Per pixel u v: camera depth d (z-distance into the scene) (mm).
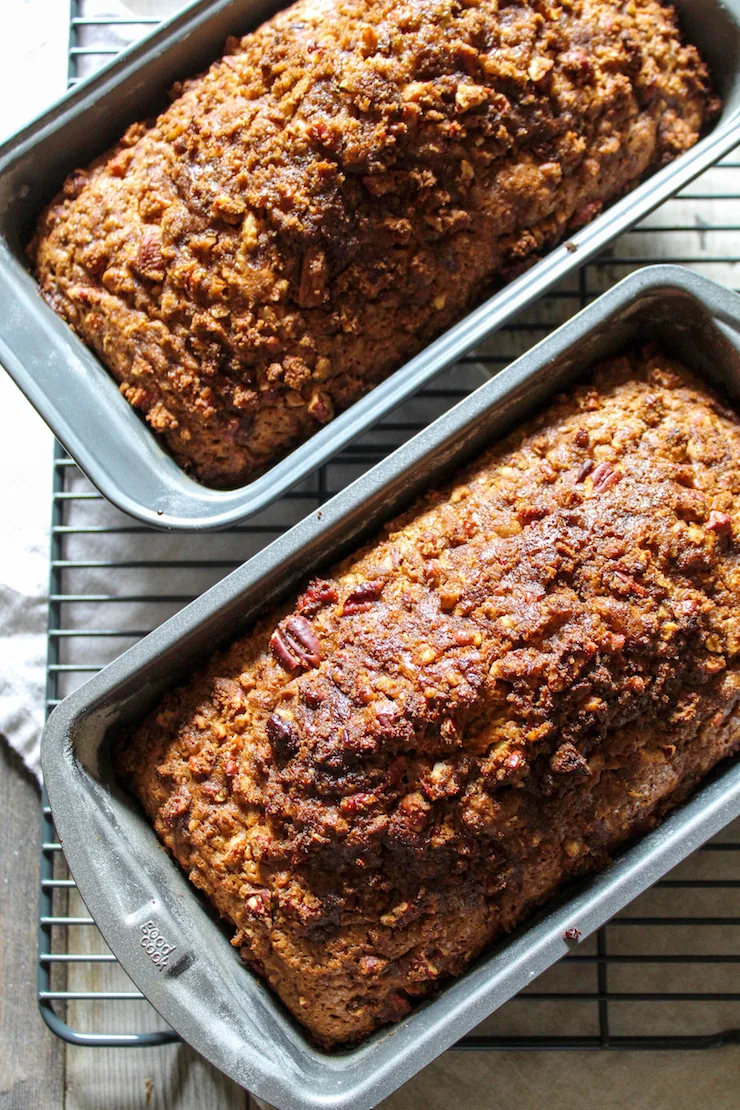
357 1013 424
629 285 438
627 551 426
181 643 427
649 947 484
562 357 441
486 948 432
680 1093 479
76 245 471
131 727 447
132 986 493
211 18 469
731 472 439
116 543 515
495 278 478
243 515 442
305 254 453
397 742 412
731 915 485
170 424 464
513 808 417
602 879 428
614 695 419
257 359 458
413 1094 480
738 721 433
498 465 450
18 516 518
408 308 468
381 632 425
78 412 459
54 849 488
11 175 469
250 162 456
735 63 480
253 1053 410
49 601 503
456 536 436
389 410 448
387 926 418
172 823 433
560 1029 481
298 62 458
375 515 444
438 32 454
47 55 536
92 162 481
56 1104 488
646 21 476
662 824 435
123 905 417
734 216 528
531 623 417
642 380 457
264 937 423
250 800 424
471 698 412
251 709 433
